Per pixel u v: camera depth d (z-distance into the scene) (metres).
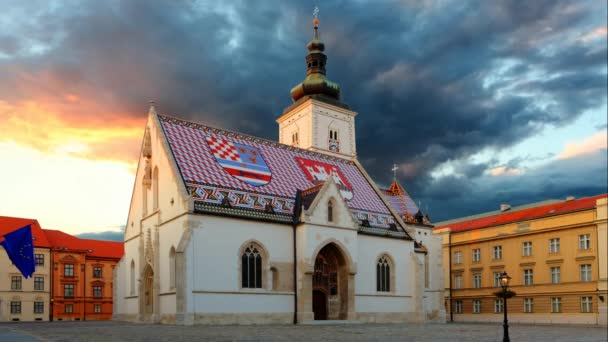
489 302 83.94
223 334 35.69
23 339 31.56
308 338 34.00
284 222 54.69
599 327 61.06
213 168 54.69
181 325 45.62
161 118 56.84
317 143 82.06
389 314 62.59
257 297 51.25
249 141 62.34
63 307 94.38
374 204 68.50
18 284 89.69
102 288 99.88
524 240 80.12
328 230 56.25
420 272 65.50
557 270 75.44
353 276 57.72
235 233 50.91
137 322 54.88
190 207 48.38
